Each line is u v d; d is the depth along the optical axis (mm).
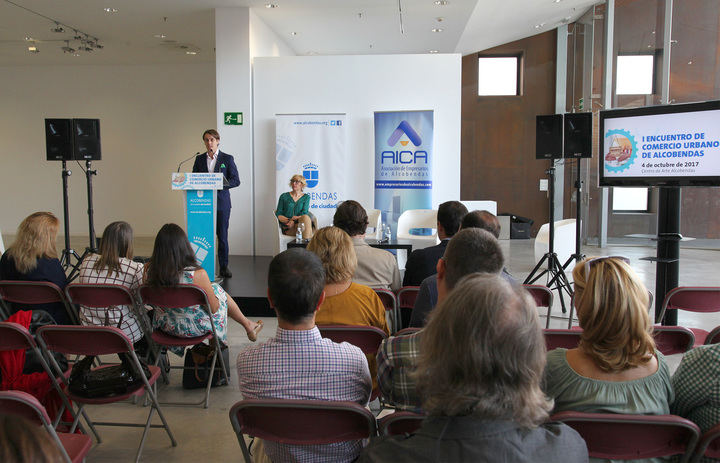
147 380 2590
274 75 7871
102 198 11898
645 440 1411
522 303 1023
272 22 8492
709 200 9352
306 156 7773
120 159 11805
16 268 3279
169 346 3352
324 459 1640
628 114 4578
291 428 1571
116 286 2986
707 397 1472
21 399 1624
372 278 3152
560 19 10852
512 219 11820
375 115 7559
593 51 10172
